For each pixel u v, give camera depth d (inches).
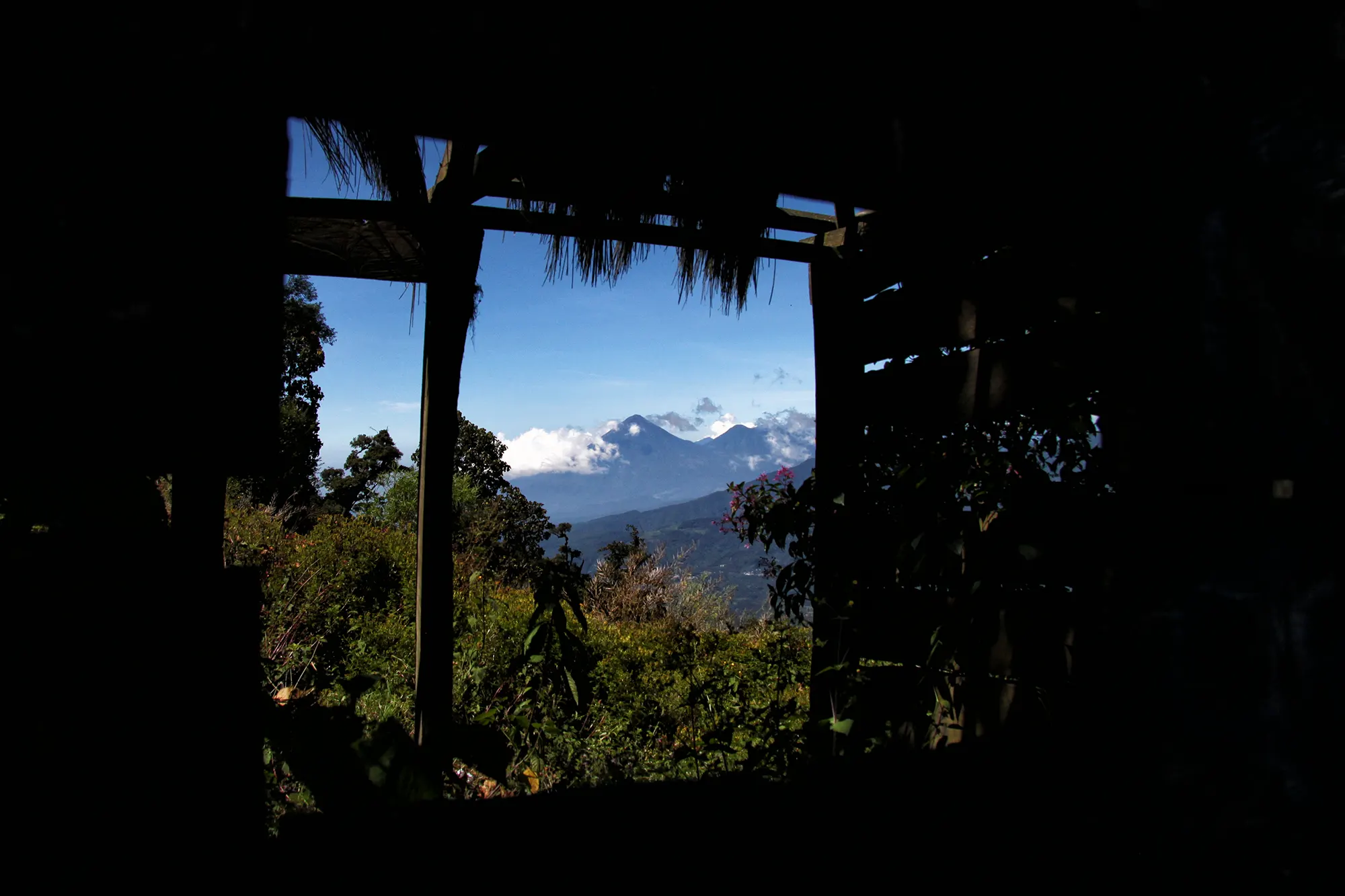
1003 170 80.0
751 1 69.3
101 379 40.4
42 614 39.1
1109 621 58.7
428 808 45.9
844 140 83.0
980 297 109.5
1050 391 95.7
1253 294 49.8
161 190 41.1
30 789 37.6
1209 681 51.2
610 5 67.7
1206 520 52.1
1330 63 46.6
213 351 42.2
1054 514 93.4
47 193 39.0
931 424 118.6
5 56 38.4
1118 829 55.8
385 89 72.4
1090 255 82.4
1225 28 52.1
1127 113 59.2
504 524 562.3
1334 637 45.1
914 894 50.8
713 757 144.0
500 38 67.6
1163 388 55.2
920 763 57.4
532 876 43.7
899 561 115.0
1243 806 49.0
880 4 70.3
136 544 44.3
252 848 42.3
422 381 124.6
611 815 47.8
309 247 133.0
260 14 43.6
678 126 81.6
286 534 302.5
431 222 114.2
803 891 48.3
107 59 40.1
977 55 70.6
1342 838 44.5
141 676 41.0
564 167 99.0
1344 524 45.1
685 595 432.1
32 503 41.4
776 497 142.8
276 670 169.2
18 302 38.8
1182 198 54.4
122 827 39.4
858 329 137.6
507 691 186.2
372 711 165.5
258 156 43.4
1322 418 46.1
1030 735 63.1
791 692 182.4
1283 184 48.6
